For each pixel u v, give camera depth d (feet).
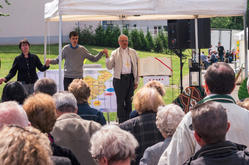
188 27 36.83
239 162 7.43
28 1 112.68
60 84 24.38
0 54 91.04
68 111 12.43
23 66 26.96
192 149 9.21
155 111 13.12
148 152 10.75
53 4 25.00
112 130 7.79
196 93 18.04
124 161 7.61
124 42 27.61
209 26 36.55
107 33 123.13
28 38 113.60
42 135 6.21
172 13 23.17
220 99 9.96
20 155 5.63
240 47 60.70
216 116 7.70
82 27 124.36
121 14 22.93
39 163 5.70
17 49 102.06
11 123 7.95
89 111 14.94
